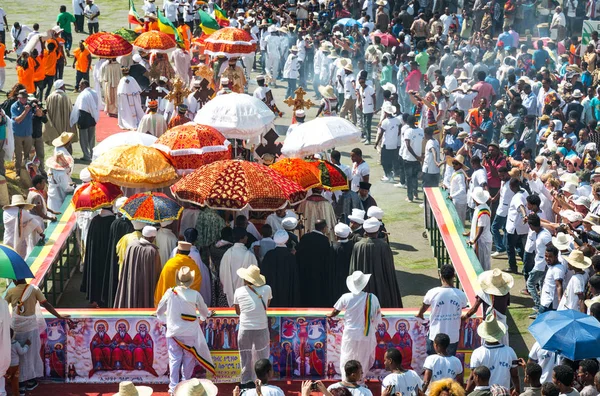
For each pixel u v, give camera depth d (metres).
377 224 21.94
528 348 22.31
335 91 43.22
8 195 30.80
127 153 23.36
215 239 22.39
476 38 49.28
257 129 26.12
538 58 45.59
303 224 24.88
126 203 22.28
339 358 20.22
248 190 21.84
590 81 42.41
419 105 35.53
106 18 65.00
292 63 45.12
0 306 18.08
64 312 20.08
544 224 23.77
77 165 35.25
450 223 25.72
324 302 22.78
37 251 23.28
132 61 42.03
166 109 33.88
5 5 67.38
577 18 57.91
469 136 31.77
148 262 21.58
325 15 56.84
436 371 17.38
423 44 43.91
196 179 22.23
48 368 20.12
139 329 19.98
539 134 34.25
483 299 19.47
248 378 19.47
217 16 49.16
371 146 39.22
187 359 19.38
